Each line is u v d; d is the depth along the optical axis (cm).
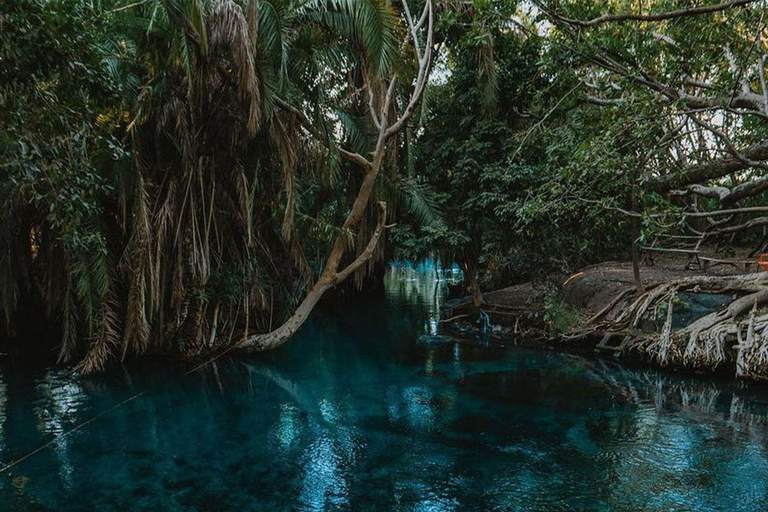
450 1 1269
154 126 1021
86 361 992
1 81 418
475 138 1377
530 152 1356
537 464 597
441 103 1486
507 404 812
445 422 741
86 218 937
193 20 788
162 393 898
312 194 1455
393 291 2775
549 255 1452
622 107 934
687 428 691
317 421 756
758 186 1109
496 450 639
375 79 1030
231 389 928
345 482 563
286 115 1052
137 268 964
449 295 2312
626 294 1165
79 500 527
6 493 542
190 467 605
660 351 966
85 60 465
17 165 440
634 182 1009
